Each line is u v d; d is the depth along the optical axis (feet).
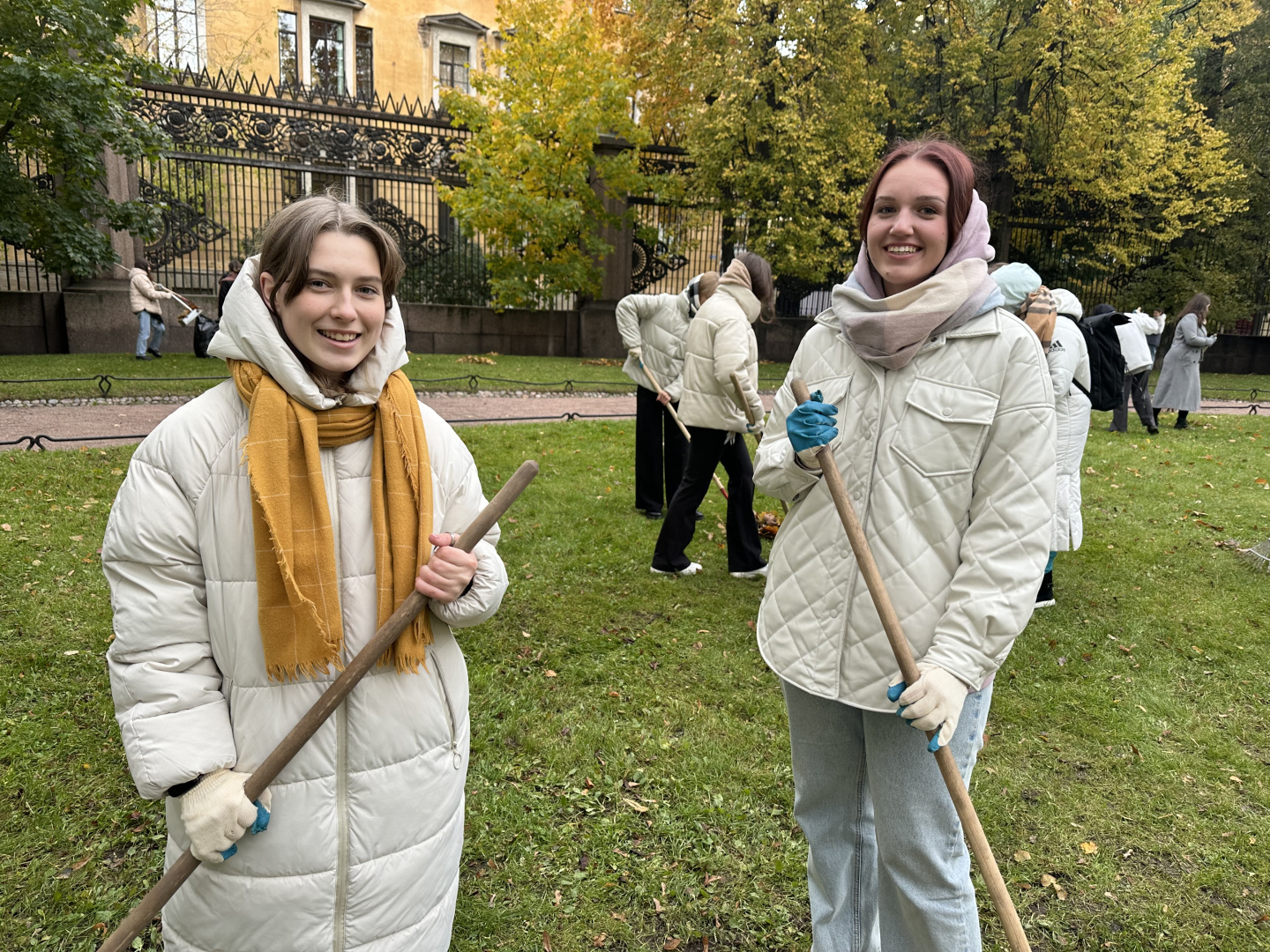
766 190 52.54
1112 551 18.74
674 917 7.88
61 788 9.13
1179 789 10.11
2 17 27.89
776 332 58.54
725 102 50.57
